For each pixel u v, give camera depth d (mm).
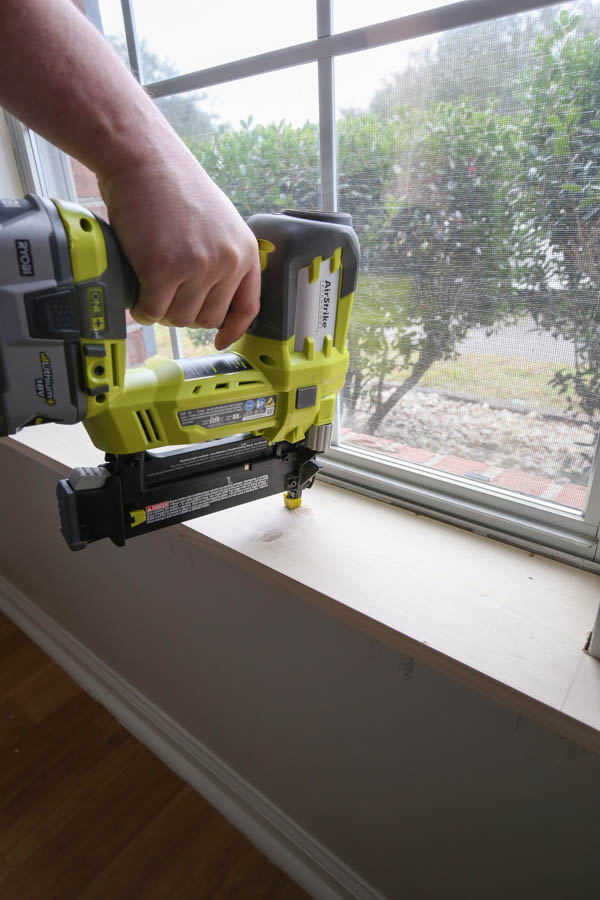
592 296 577
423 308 708
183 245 430
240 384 563
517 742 588
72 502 538
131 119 400
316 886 924
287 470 711
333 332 607
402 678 664
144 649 1107
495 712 591
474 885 731
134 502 580
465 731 632
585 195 546
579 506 665
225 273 465
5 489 1263
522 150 568
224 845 1003
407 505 787
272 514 775
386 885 858
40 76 368
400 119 635
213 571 838
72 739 1194
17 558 1392
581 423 634
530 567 666
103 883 943
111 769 1133
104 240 426
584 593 623
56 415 460
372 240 718
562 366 625
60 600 1305
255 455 666
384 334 757
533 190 575
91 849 991
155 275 437
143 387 506
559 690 494
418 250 682
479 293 655
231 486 658
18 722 1231
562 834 601
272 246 530
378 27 604
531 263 605
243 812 1010
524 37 529
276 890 938
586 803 563
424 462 792
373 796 794
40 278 401
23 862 973
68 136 400
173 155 427
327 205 740
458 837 713
